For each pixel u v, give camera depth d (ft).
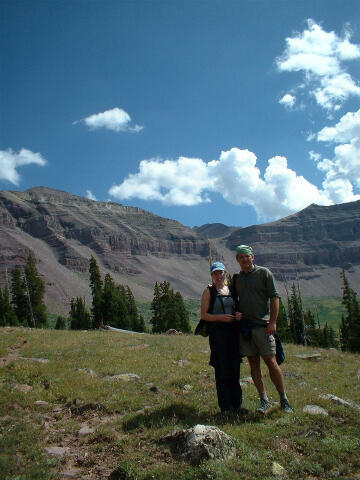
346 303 203.72
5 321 249.55
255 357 26.32
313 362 50.57
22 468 18.58
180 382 34.17
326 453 19.53
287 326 221.05
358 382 38.52
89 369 38.78
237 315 25.46
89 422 25.46
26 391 31.50
